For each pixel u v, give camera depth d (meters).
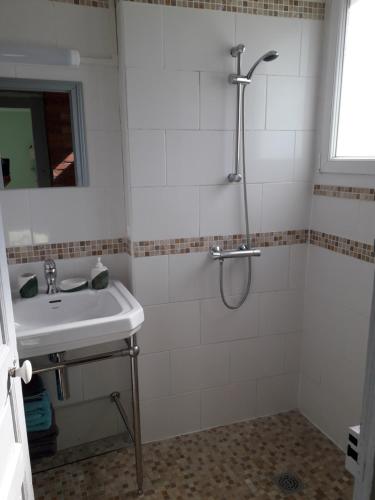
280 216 1.99
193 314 1.95
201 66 1.72
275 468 1.82
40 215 1.74
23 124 1.65
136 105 1.67
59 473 1.80
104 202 1.84
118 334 1.43
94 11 1.67
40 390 1.64
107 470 1.82
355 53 1.74
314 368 2.09
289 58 1.83
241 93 1.77
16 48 1.51
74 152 1.74
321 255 1.97
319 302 2.01
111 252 1.89
